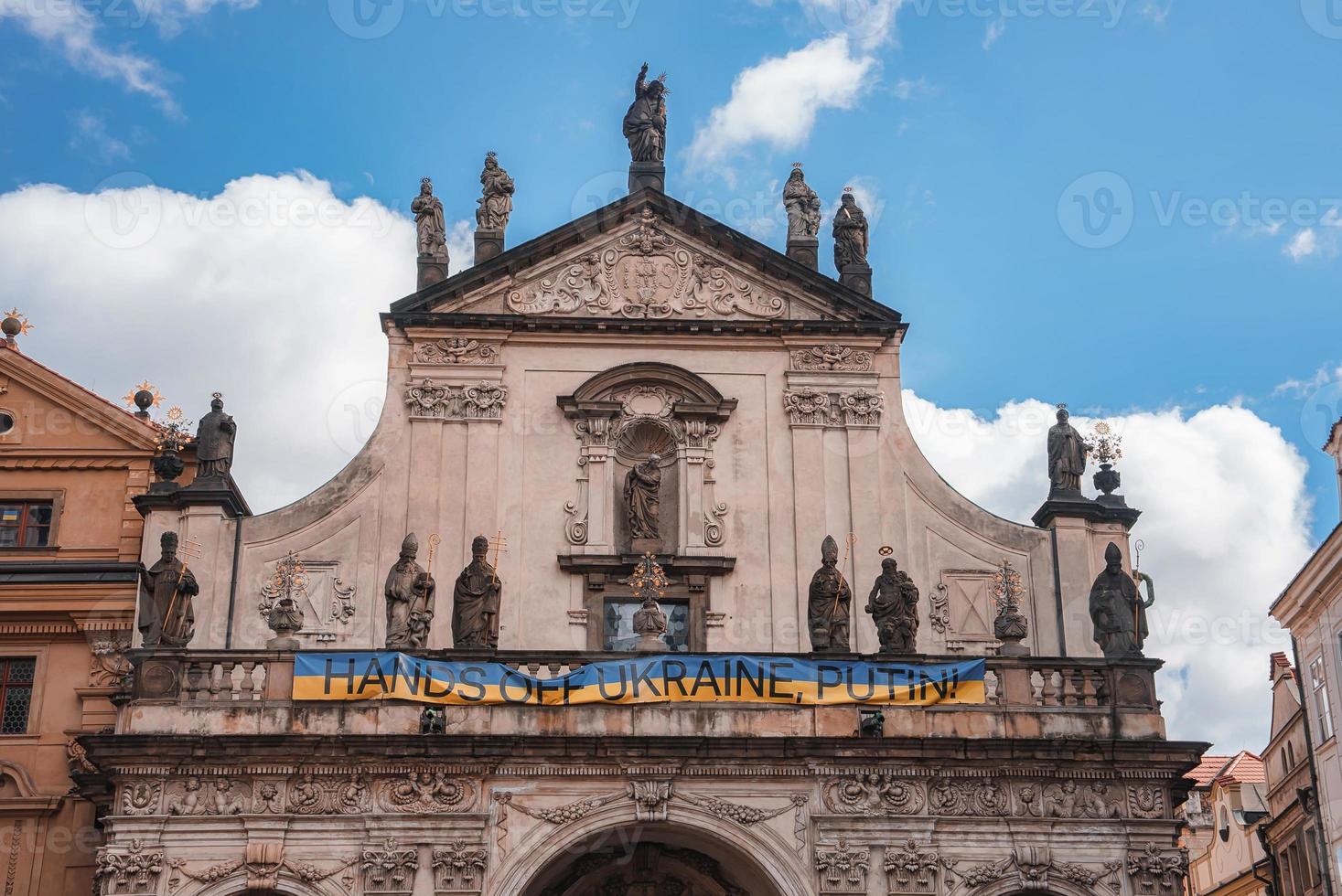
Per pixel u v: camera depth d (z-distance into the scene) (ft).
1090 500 137.90
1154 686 123.54
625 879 126.11
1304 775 165.48
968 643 133.80
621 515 136.98
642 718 119.75
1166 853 118.93
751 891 124.47
